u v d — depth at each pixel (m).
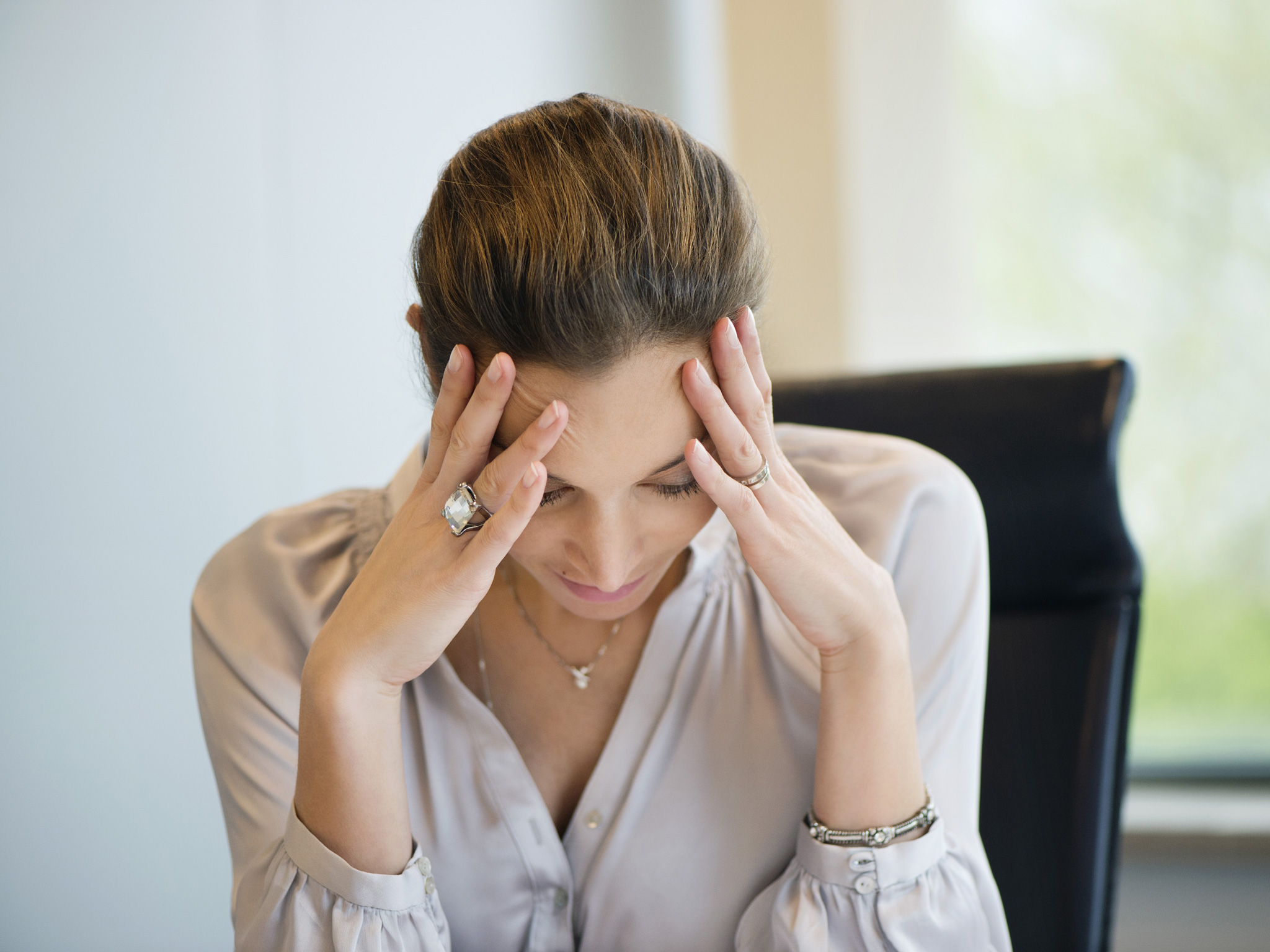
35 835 1.27
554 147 0.82
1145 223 2.52
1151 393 2.51
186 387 1.46
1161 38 2.47
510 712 1.09
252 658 1.10
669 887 1.05
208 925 1.53
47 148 1.27
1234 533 2.48
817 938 0.95
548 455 0.82
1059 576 1.32
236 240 1.53
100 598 1.35
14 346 1.23
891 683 0.97
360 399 1.79
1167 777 2.49
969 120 2.61
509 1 2.01
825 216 2.70
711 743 1.07
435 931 0.96
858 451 1.22
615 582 0.87
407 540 0.94
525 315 0.78
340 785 0.94
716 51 2.71
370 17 1.74
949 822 1.05
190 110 1.45
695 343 0.84
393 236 1.83
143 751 1.42
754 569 0.94
